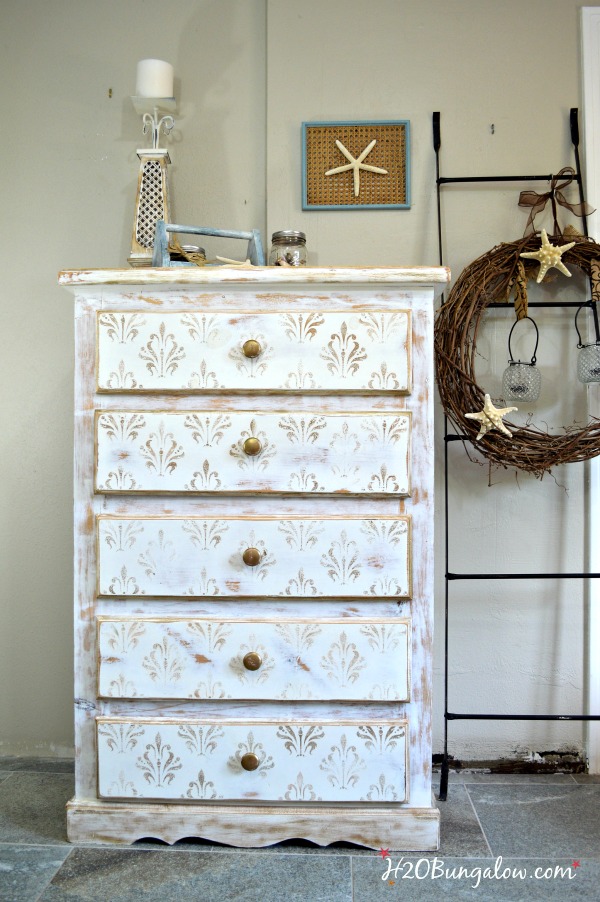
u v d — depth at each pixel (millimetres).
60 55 1952
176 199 1938
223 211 1938
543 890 1339
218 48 1941
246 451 1403
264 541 1437
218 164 1939
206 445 1438
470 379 1727
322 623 1432
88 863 1414
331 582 1432
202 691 1441
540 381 1810
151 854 1447
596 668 1870
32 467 1952
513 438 1719
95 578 1463
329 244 1893
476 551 1900
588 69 1868
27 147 1952
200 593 1442
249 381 1437
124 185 1946
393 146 1892
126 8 1944
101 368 1448
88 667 1467
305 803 1465
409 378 1432
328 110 1896
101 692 1453
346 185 1896
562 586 1888
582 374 1771
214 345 1441
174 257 1770
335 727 1435
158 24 1942
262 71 1939
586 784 1793
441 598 1905
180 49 1946
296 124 1900
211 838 1466
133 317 1447
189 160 1940
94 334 1461
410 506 1441
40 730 1950
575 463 1892
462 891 1332
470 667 1896
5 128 1951
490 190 1888
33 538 1952
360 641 1431
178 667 1446
